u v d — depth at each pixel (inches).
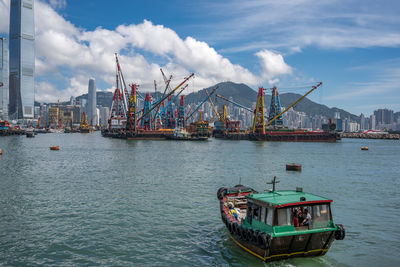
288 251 716.0
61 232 950.4
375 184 1818.4
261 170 2431.1
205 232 954.1
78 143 6633.9
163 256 788.0
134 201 1337.4
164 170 2357.3
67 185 1707.7
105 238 903.7
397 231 976.3
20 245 850.1
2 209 1201.4
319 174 2234.3
